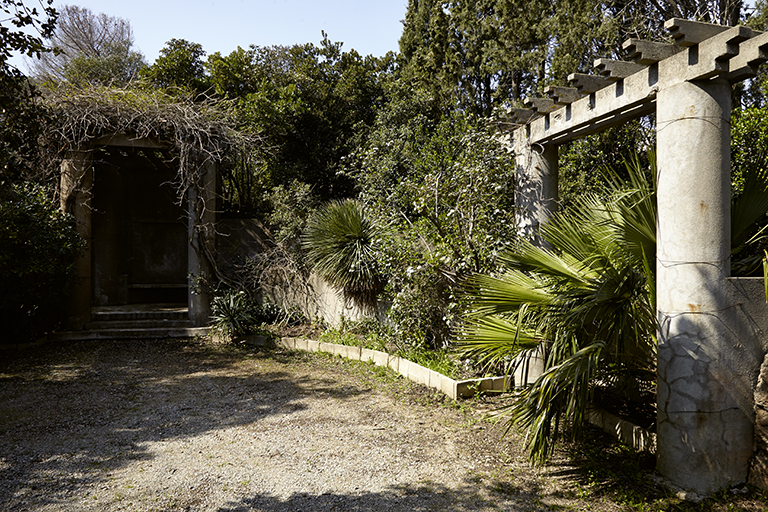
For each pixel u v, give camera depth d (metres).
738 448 3.70
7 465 4.25
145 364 7.93
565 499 3.63
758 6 10.34
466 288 5.73
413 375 6.62
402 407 5.66
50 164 9.40
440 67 18.02
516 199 6.33
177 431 5.06
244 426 5.18
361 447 4.58
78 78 10.12
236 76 15.98
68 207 9.61
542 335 4.66
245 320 9.44
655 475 3.90
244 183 16.56
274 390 6.48
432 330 7.23
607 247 4.72
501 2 14.85
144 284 12.36
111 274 12.03
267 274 10.90
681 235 3.78
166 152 11.61
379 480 3.94
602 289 3.99
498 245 6.21
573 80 4.69
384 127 13.04
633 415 4.84
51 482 3.92
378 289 8.59
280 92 14.78
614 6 11.88
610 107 4.55
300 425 5.18
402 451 4.48
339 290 9.39
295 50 17.16
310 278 10.31
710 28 3.68
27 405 5.90
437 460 4.29
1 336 8.82
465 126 7.89
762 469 3.66
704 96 3.71
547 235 5.00
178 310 10.87
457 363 6.50
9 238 7.90
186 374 7.33
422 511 3.48
